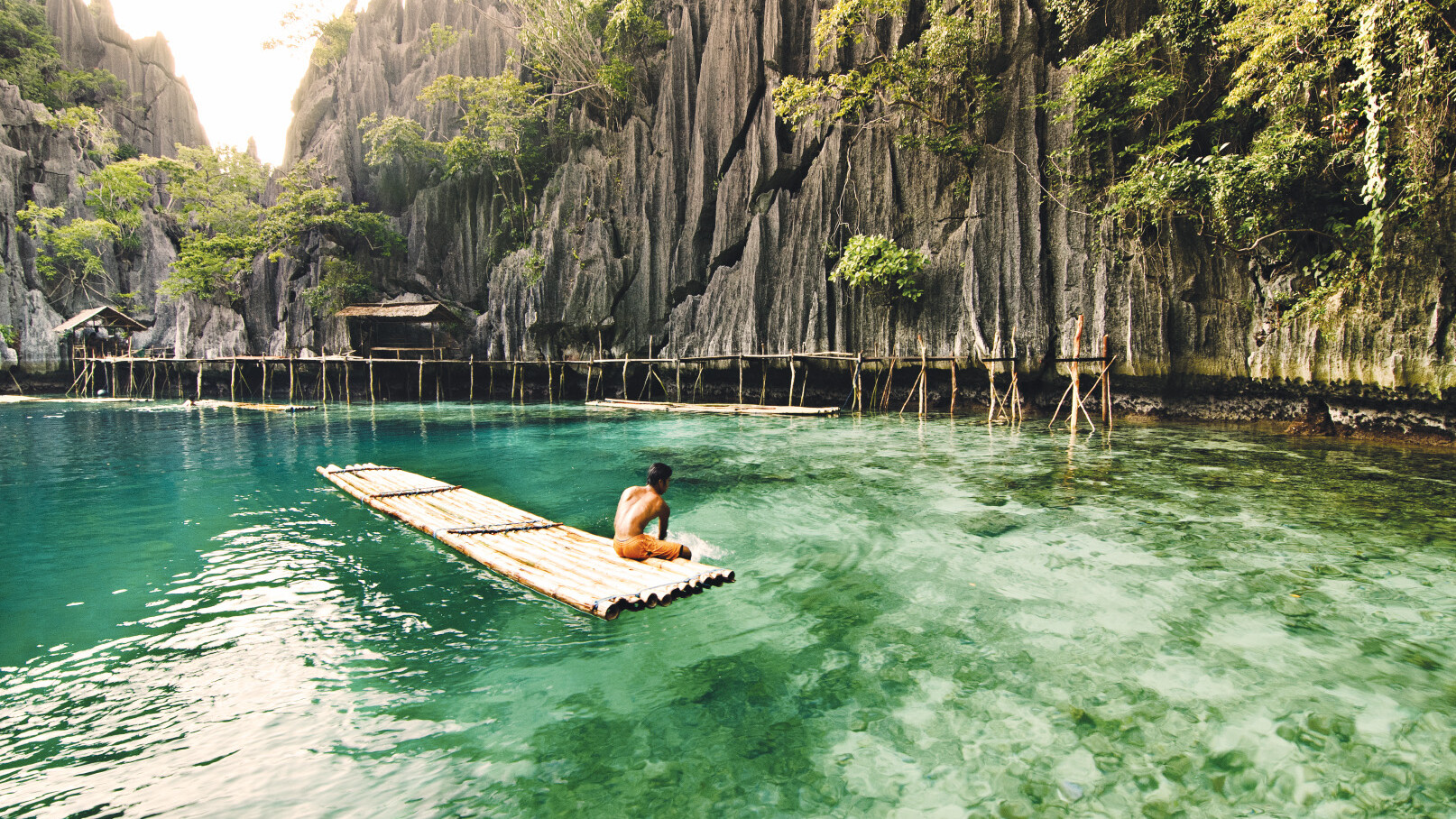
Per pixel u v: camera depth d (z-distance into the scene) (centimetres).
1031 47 1853
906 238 2084
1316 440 1263
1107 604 504
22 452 1403
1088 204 1736
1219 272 1575
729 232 2481
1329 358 1328
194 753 338
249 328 3309
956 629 471
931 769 320
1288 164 1308
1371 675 392
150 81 4275
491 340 3016
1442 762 313
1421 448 1142
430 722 370
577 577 554
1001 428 1561
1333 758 319
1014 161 1861
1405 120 1157
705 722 366
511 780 318
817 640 460
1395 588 515
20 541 720
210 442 1566
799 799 302
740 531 725
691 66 2656
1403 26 1073
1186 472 974
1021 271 1839
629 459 1240
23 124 3406
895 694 389
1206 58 1563
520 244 3047
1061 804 293
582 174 2841
